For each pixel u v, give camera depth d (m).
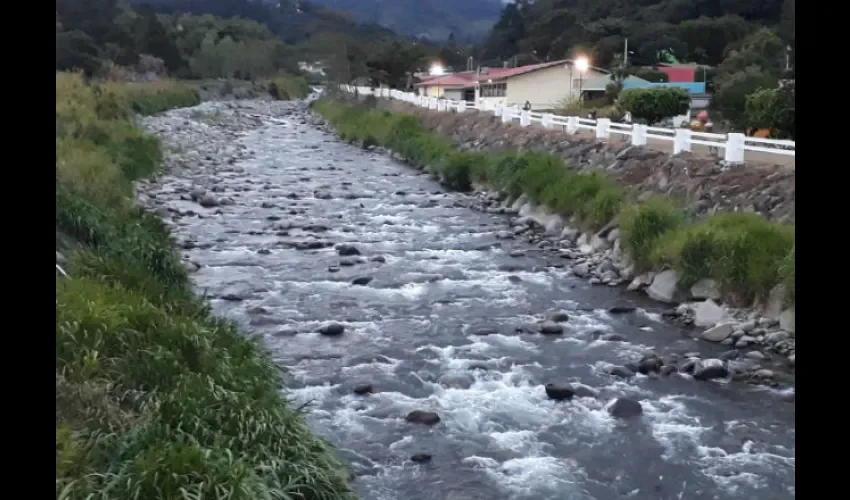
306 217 20.55
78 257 9.72
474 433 8.30
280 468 6.15
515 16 102.69
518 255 16.44
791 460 7.79
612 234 15.91
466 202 22.67
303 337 11.30
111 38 63.31
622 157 19.36
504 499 7.00
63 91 28.22
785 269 11.27
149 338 7.58
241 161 31.91
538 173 20.50
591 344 11.17
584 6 90.31
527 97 49.31
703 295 12.62
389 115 41.25
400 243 17.67
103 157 19.00
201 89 67.06
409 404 8.97
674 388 9.59
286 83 82.00
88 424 6.07
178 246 15.91
